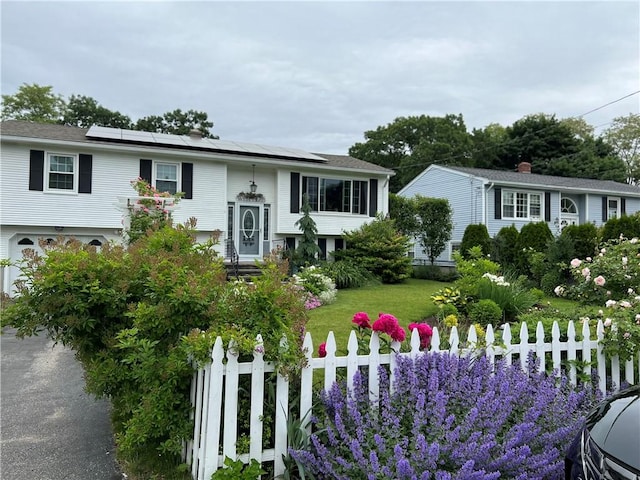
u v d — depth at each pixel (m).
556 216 22.78
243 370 2.71
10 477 3.15
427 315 8.59
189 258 3.75
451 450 2.40
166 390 2.93
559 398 2.99
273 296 2.96
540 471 2.46
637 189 25.80
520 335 3.63
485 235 17.47
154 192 9.48
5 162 13.00
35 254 3.30
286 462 2.75
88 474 3.19
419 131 41.88
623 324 3.80
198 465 2.82
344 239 17.41
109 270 3.38
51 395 5.10
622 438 1.96
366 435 2.63
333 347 3.01
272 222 17.00
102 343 3.43
